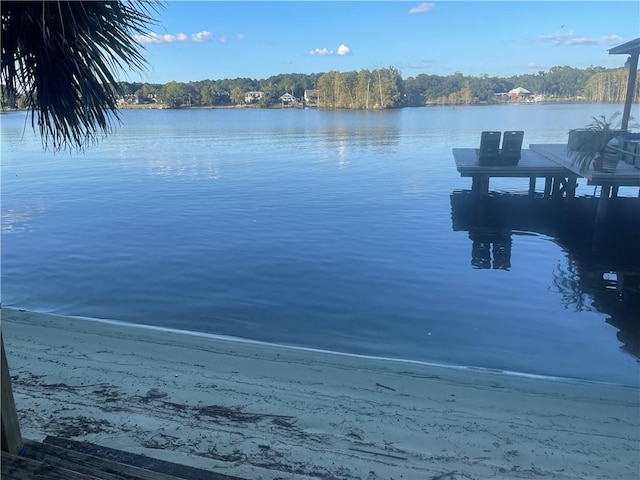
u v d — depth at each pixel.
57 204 14.01
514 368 4.95
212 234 10.48
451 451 3.17
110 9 1.91
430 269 8.22
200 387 4.00
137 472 2.11
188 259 8.76
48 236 10.45
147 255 9.02
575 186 13.20
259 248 9.43
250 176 19.12
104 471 2.09
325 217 12.09
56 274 7.99
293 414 3.58
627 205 13.08
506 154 13.41
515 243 9.84
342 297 6.97
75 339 5.16
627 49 12.87
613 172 9.98
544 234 10.53
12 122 55.06
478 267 8.32
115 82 2.01
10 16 1.77
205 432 3.25
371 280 7.68
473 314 6.39
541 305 6.71
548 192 14.05
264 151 28.33
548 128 37.69
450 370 4.70
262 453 3.02
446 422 3.57
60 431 3.20
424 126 47.22
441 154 25.47
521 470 3.00
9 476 1.89
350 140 34.62
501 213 12.56
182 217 12.18
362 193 15.41
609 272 8.06
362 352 5.30
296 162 23.25
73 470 2.08
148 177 19.11
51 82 1.96
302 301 6.82
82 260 8.77
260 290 7.24
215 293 7.12
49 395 3.75
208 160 24.44
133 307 6.61
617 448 3.31
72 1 1.77
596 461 3.14
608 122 10.48
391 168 20.86
